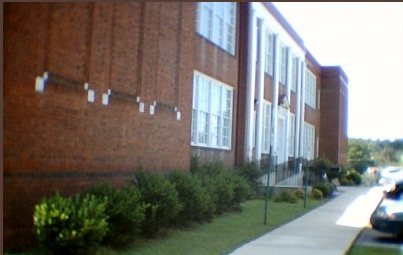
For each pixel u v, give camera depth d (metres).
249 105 22.45
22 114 8.84
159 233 11.48
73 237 8.13
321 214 16.91
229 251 10.20
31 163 9.09
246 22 22.70
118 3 11.62
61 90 9.78
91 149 10.79
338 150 37.19
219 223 13.74
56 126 9.70
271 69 25.94
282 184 23.59
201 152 18.55
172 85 14.40
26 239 9.00
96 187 10.09
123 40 11.89
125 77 12.05
